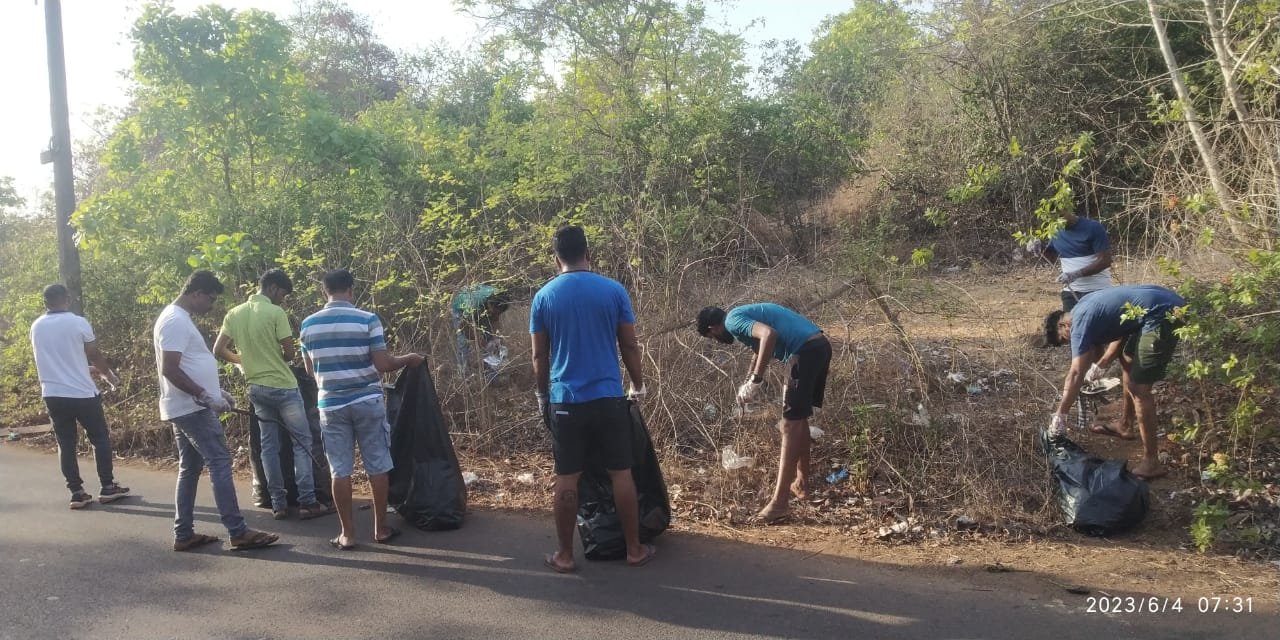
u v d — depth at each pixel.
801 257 9.54
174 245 8.43
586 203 8.08
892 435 5.71
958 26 12.13
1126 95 9.73
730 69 12.88
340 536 5.14
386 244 8.12
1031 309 8.41
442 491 5.33
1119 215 7.64
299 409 5.79
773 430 6.13
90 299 9.03
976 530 4.91
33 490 6.63
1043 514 4.97
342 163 9.54
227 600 4.38
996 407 6.12
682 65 12.91
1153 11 7.69
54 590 4.54
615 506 4.69
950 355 6.92
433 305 7.42
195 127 9.08
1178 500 4.95
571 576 4.54
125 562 4.95
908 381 6.20
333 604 4.29
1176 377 5.67
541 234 7.49
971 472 5.34
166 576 4.72
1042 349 7.05
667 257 7.22
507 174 10.26
